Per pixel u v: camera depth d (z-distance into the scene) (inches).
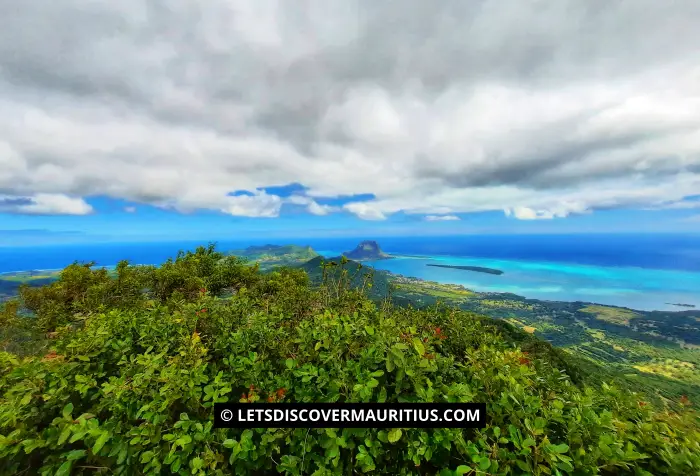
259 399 86.4
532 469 62.4
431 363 87.7
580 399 78.6
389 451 77.5
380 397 78.2
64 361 104.7
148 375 86.0
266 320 134.7
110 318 134.6
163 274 475.2
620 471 68.1
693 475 63.5
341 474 71.4
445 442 70.3
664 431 71.9
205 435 74.1
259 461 77.6
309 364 90.0
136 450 75.2
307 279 516.1
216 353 118.5
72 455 69.2
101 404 86.1
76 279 511.8
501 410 78.0
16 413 78.8
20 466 81.0
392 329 107.5
